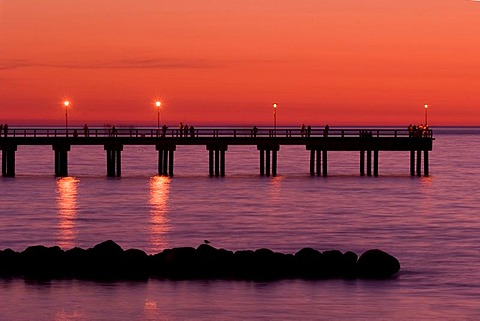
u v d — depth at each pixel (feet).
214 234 364.17
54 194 514.27
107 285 255.50
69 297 242.58
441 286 261.03
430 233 369.91
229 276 267.18
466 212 445.37
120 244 336.90
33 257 270.46
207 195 513.86
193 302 239.09
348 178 631.56
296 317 226.58
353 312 231.50
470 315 229.86
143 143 607.78
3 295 244.42
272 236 359.25
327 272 271.90
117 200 485.97
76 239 348.79
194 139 610.65
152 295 245.45
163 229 377.50
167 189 547.08
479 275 276.62
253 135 628.69
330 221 406.82
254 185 574.15
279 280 263.29
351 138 611.47
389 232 372.17
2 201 478.59
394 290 254.47
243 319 224.74
